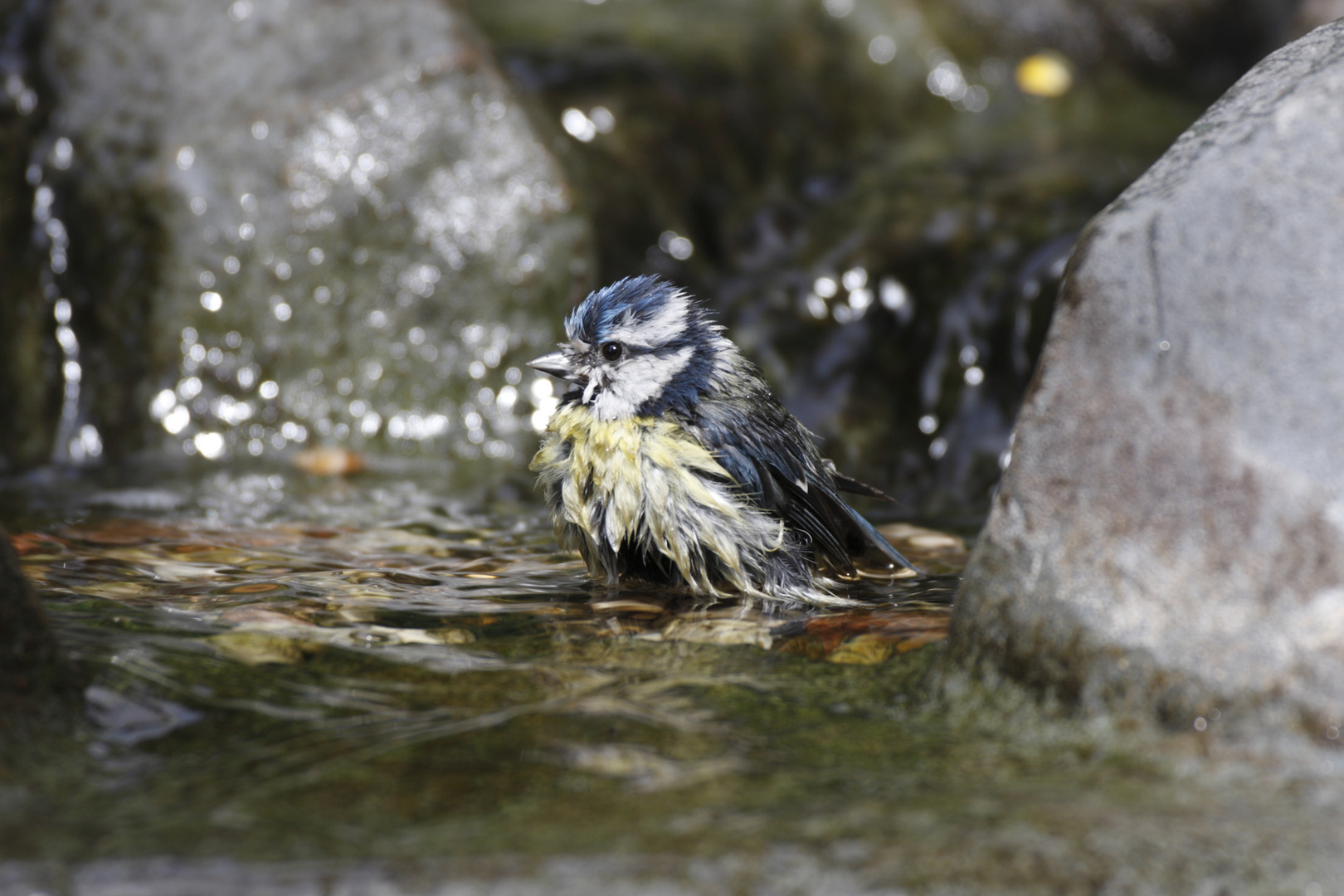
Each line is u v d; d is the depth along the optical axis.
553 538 10.35
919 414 14.32
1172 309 5.63
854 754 5.10
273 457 13.84
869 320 15.31
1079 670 5.35
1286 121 5.77
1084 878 3.97
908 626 7.49
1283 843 4.18
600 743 5.25
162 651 6.35
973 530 11.14
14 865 4.02
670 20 20.17
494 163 14.28
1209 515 5.27
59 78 14.33
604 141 16.67
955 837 4.19
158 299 13.93
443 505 11.71
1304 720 4.84
